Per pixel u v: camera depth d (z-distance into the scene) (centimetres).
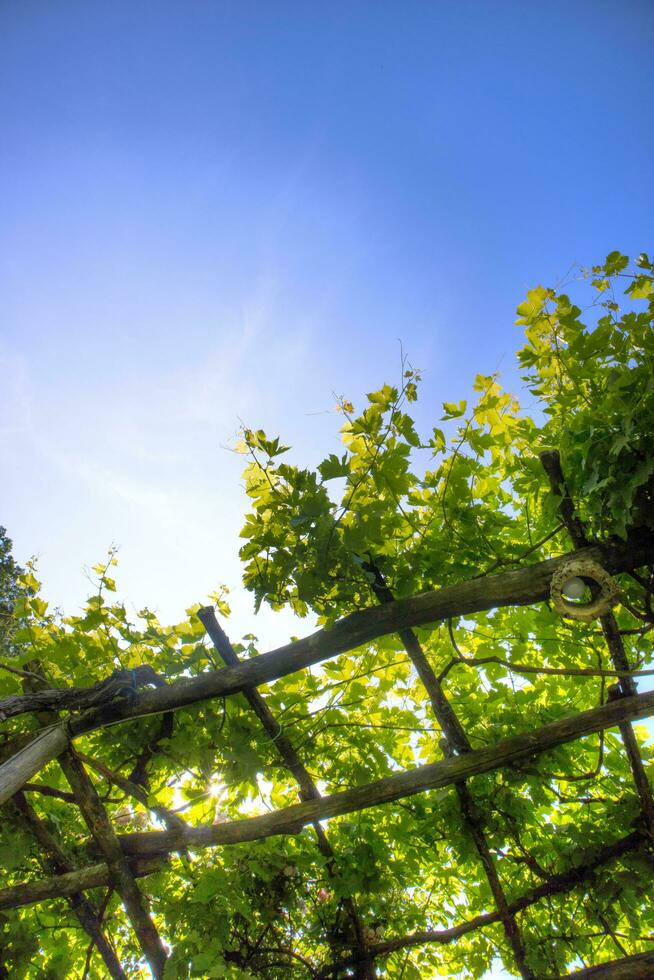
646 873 228
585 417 210
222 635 232
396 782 224
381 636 231
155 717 240
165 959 223
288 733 245
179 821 236
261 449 217
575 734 220
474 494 249
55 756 215
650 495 203
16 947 234
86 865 270
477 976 284
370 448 213
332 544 213
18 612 249
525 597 211
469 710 255
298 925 263
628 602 232
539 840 259
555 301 227
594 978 217
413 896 305
